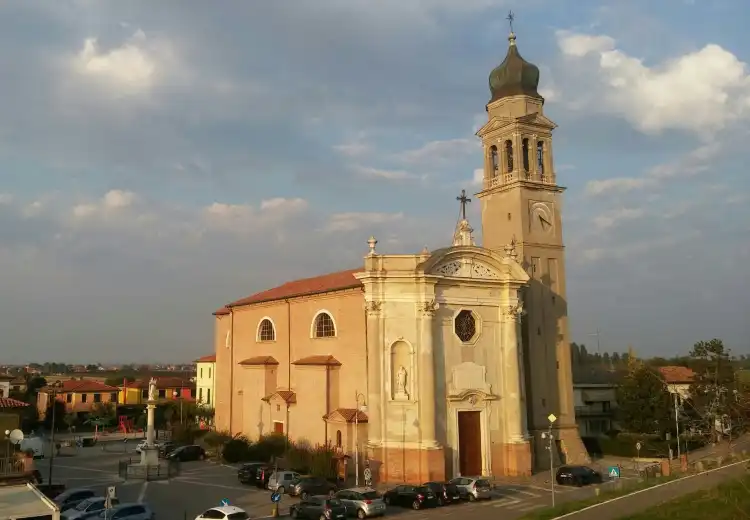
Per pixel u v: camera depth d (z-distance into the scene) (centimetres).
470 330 5278
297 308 6109
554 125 6106
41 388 10969
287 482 4412
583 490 4456
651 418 6638
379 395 4903
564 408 5881
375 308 5000
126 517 3344
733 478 3781
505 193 6009
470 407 5112
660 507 3344
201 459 6150
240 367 6875
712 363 7300
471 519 3575
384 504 3753
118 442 8231
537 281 5891
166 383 12325
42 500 3047
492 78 6216
